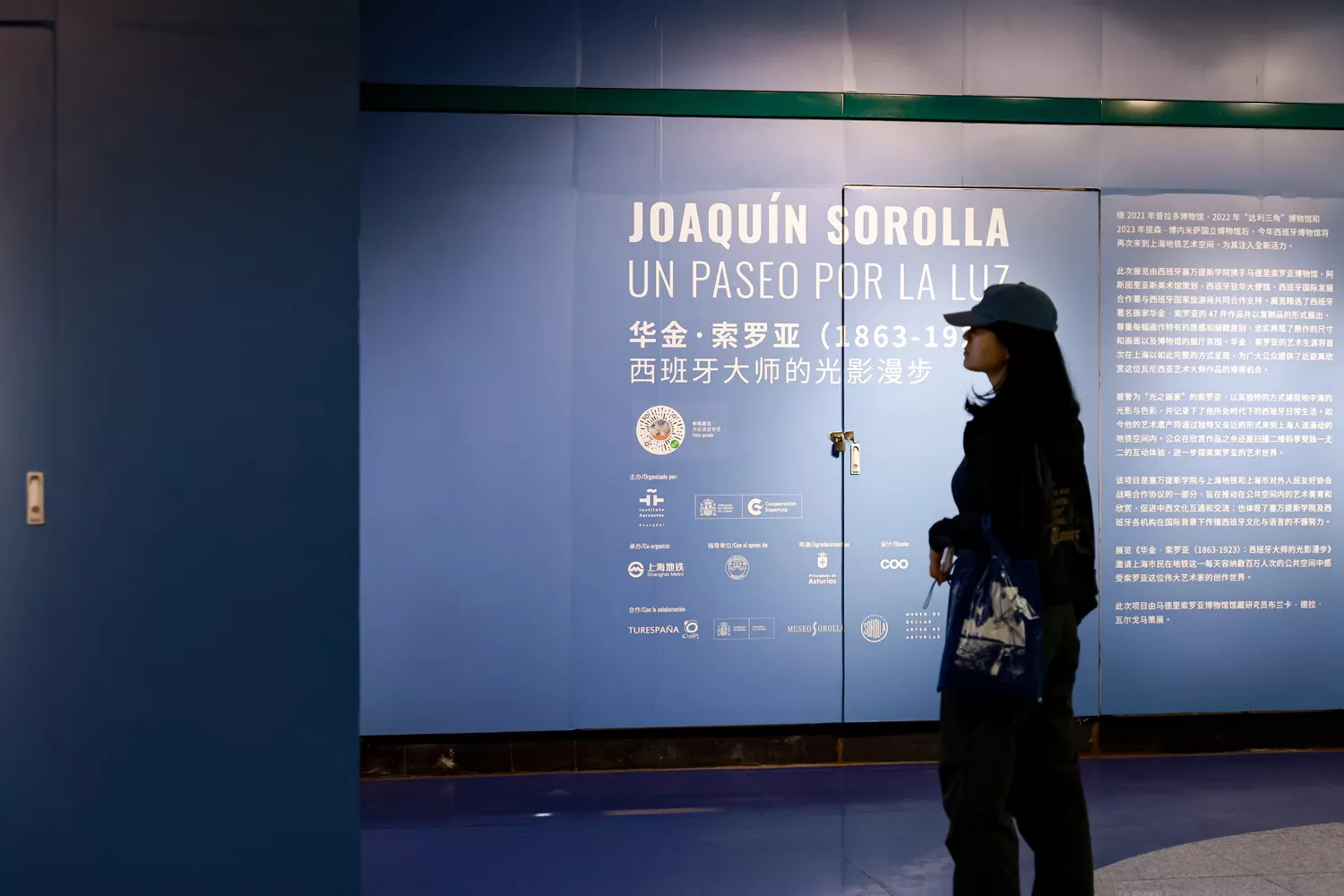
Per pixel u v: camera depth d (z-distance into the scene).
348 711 2.67
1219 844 3.57
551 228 4.47
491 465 4.45
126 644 2.61
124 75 2.62
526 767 4.46
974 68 4.62
